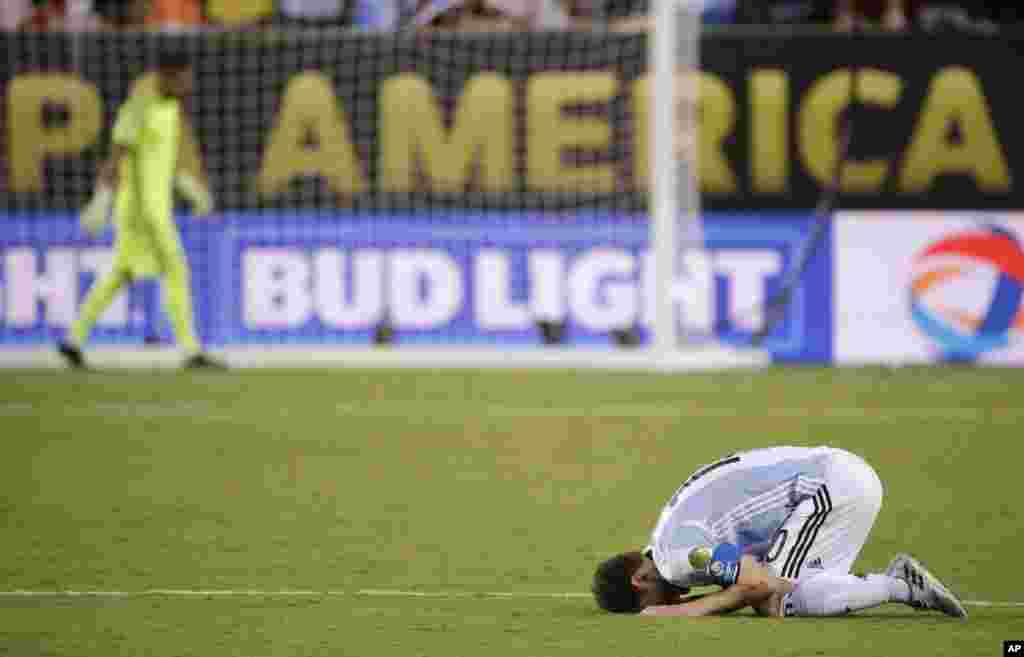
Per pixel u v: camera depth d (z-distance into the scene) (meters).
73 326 59.28
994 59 59.53
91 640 24.34
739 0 66.56
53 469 40.44
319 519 34.38
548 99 60.56
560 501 36.22
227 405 51.28
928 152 59.69
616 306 60.81
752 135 59.66
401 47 60.59
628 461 41.25
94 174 60.88
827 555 24.89
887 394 52.81
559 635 24.39
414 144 60.69
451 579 28.78
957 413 48.78
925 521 33.97
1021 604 26.53
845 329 60.16
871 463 40.75
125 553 31.11
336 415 49.16
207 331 61.41
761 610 25.09
